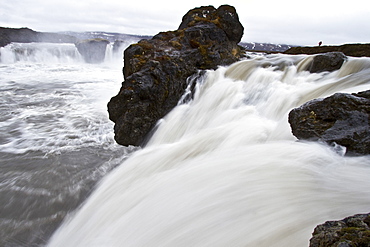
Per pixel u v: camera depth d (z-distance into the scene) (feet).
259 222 9.21
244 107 24.03
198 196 11.83
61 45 95.14
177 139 23.15
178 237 9.84
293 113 15.75
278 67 28.19
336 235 6.41
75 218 13.65
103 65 92.43
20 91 40.14
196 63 29.09
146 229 10.95
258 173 12.26
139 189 14.49
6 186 15.61
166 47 28.91
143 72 23.82
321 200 9.72
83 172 17.76
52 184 16.22
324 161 12.17
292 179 11.30
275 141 16.28
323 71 25.31
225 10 34.58
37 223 13.25
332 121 13.89
